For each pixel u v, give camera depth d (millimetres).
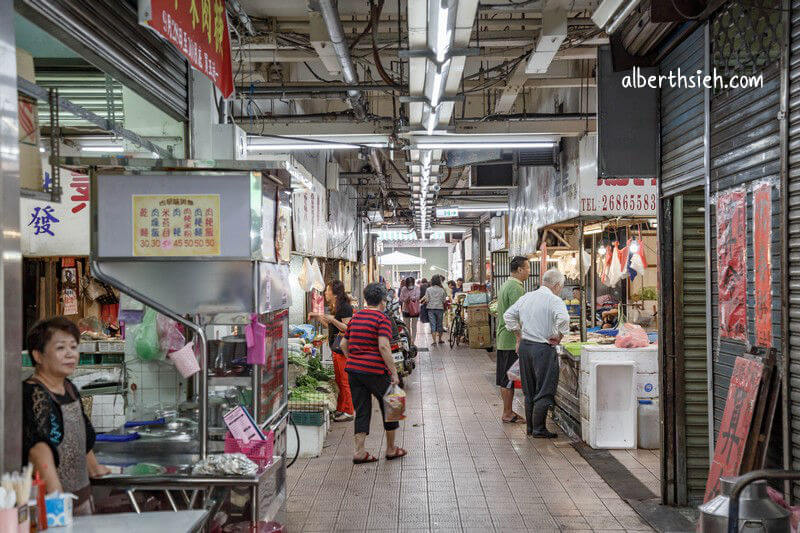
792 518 3121
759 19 3797
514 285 8648
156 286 4152
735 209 4086
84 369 6016
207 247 4102
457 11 4648
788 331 3484
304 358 8977
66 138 6457
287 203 4957
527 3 6594
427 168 12062
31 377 3314
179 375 5496
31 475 2760
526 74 8781
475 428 8391
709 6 4316
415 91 6652
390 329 6859
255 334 4168
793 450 3467
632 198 9242
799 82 3389
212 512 3812
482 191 20922
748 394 3770
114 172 4090
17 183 2768
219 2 5195
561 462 6793
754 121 3869
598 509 5387
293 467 6703
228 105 6723
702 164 4605
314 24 6734
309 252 11273
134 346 5531
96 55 3988
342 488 6000
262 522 3918
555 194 11062
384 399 6867
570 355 8086
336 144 9312
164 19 3906
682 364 5340
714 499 2967
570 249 12328
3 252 2633
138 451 4262
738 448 3781
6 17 2732
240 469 3748
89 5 3844
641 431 7250
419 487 6008
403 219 28031
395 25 8359
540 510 5379
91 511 3406
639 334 7340
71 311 8203
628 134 5344
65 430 3312
